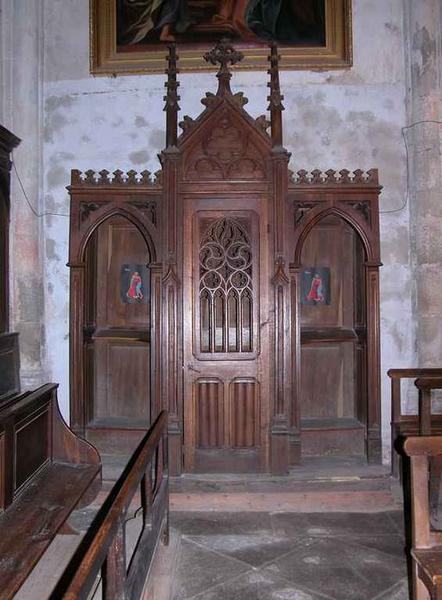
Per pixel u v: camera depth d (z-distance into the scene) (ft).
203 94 19.17
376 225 17.92
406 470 15.55
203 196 17.25
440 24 18.30
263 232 17.25
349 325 19.35
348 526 14.55
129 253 19.60
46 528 11.65
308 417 19.33
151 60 19.33
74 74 19.34
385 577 11.89
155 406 17.66
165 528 13.03
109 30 19.42
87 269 18.86
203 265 17.39
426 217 18.13
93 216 17.97
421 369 16.71
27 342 18.38
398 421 16.79
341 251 19.39
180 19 19.63
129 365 19.60
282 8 19.33
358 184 17.80
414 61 18.38
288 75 19.08
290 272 17.65
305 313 19.40
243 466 17.22
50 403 15.47
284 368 17.01
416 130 18.37
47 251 19.15
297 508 15.71
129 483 8.86
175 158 17.17
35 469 14.40
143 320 19.57
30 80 18.63
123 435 18.75
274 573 12.07
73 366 18.19
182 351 17.25
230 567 12.34
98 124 19.22
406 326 18.78
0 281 16.85
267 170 17.24
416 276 18.48
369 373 18.04
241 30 19.35
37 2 18.94
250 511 15.62
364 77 19.01
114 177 18.04
